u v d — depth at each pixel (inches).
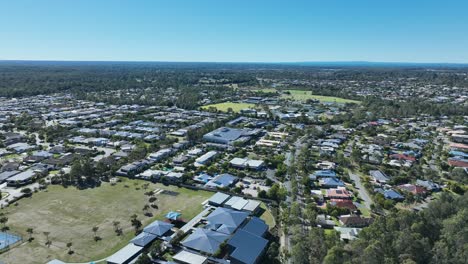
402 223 3233.3
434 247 2842.0
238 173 5428.2
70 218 3929.6
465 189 4785.9
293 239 3289.9
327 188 4945.9
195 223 3833.7
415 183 5073.8
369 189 4756.4
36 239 3464.6
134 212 4116.6
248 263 3006.9
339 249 2765.7
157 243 3248.0
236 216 3779.5
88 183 5073.8
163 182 5128.0
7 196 4527.6
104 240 3474.4
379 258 2657.5
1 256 3164.4
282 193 4404.5
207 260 3127.5
